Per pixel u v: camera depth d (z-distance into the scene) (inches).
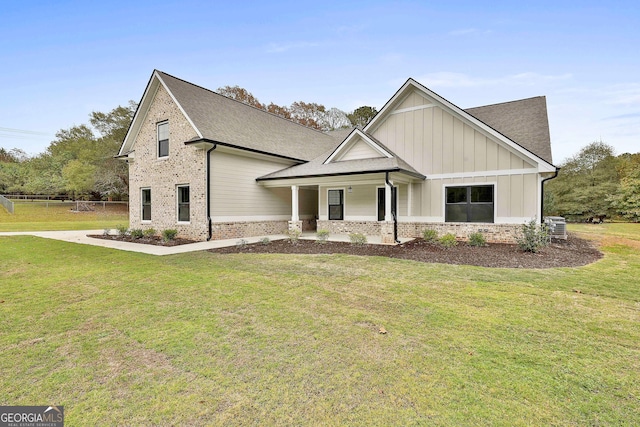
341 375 111.0
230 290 217.6
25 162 1931.6
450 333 146.6
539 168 436.5
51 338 142.9
